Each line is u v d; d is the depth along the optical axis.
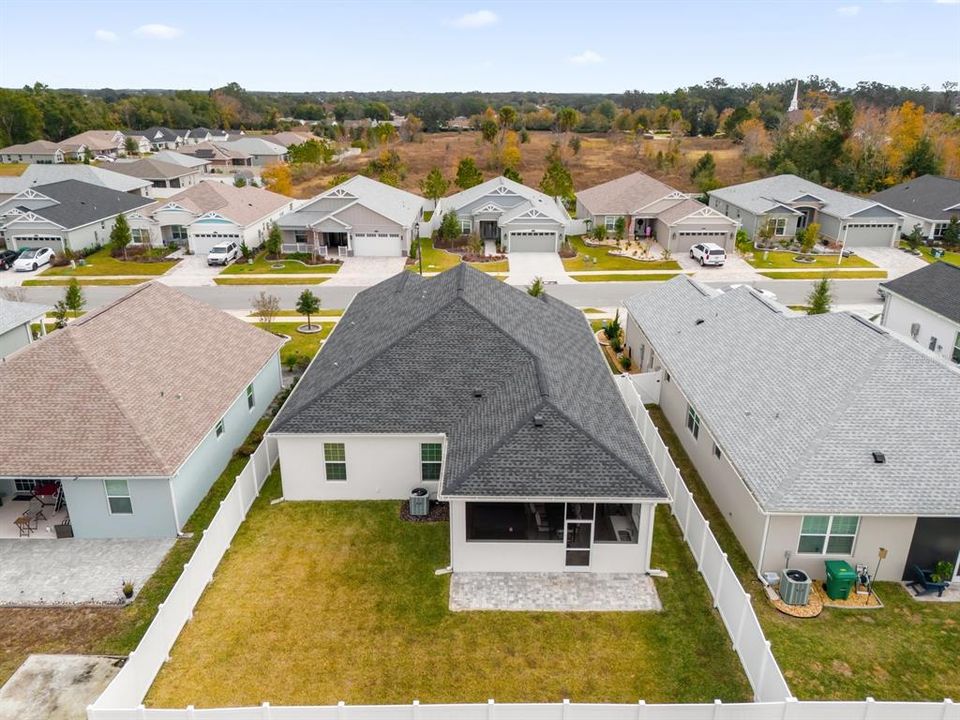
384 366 22.20
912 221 59.69
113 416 19.69
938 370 19.25
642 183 65.44
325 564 18.58
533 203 59.56
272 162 116.31
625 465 17.72
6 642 15.78
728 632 16.05
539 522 18.02
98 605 17.02
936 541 17.16
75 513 19.36
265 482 22.72
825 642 15.63
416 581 17.94
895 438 17.91
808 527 17.19
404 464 21.16
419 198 70.94
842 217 57.50
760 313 26.41
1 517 20.59
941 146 86.00
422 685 14.55
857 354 20.56
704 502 21.77
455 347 22.70
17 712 13.96
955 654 15.33
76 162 112.88
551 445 18.11
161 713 12.54
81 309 41.72
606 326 37.44
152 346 23.36
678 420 26.03
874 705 12.66
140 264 52.66
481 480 17.33
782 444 18.73
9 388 20.27
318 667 15.00
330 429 20.64
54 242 53.22
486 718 12.98
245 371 25.64
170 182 89.81
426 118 158.38
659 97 164.00
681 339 28.28
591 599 17.27
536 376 21.08
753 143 105.75
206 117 176.12
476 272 28.77
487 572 18.33
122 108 163.25
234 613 16.64
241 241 55.53
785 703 12.62
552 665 15.12
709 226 56.50
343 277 49.44
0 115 125.56
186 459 19.80
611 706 12.80
